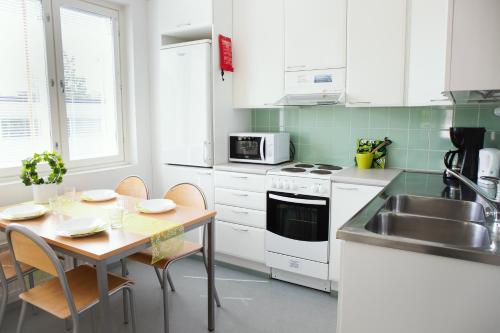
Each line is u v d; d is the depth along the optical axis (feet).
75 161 9.83
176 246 6.50
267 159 9.96
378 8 8.17
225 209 10.06
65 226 5.92
